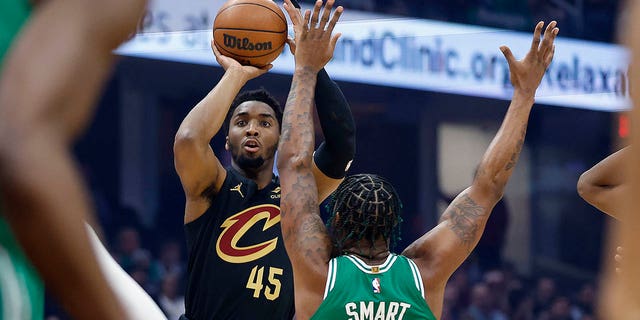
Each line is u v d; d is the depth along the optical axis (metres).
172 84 17.41
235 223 5.29
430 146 20.25
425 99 19.23
